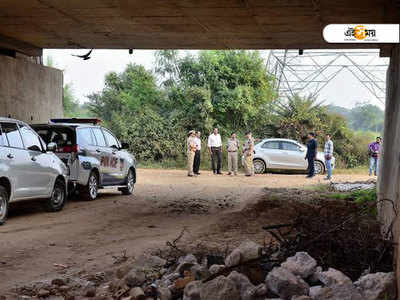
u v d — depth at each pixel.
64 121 19.31
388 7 14.48
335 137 43.25
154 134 41.16
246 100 43.16
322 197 19.41
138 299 6.55
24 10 16.12
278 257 7.02
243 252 6.86
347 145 42.66
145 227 12.64
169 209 16.16
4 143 12.95
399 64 13.16
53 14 16.61
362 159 42.72
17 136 13.60
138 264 7.75
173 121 42.38
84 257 9.29
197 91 42.09
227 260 6.88
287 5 14.80
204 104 42.12
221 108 42.81
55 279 7.47
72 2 15.12
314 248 7.16
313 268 6.33
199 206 17.06
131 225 12.94
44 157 14.62
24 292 7.17
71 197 18.78
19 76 21.22
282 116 44.12
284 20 16.61
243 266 6.63
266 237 11.09
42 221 13.35
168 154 41.06
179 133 41.25
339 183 25.56
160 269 7.61
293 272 6.29
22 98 21.44
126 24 17.89
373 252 7.09
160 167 39.94
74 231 11.94
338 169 39.94
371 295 5.88
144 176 30.45
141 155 40.97
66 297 6.85
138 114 43.59
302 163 33.47
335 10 15.09
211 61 43.47
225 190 22.72
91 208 16.03
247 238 11.02
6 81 20.22
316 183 26.91
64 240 10.84
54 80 24.38
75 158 17.09
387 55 19.48
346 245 7.17
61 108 25.20
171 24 17.70
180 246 9.93
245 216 14.08
